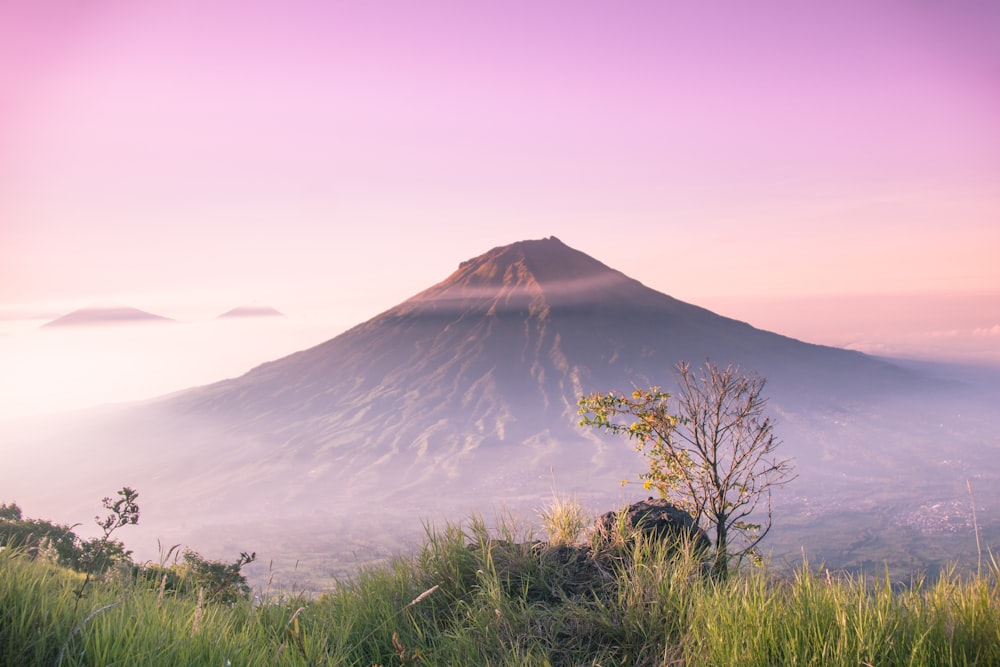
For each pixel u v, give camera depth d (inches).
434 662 245.8
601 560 308.2
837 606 219.1
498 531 339.0
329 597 305.3
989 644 205.0
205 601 270.2
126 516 259.8
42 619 212.5
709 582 274.1
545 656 239.8
